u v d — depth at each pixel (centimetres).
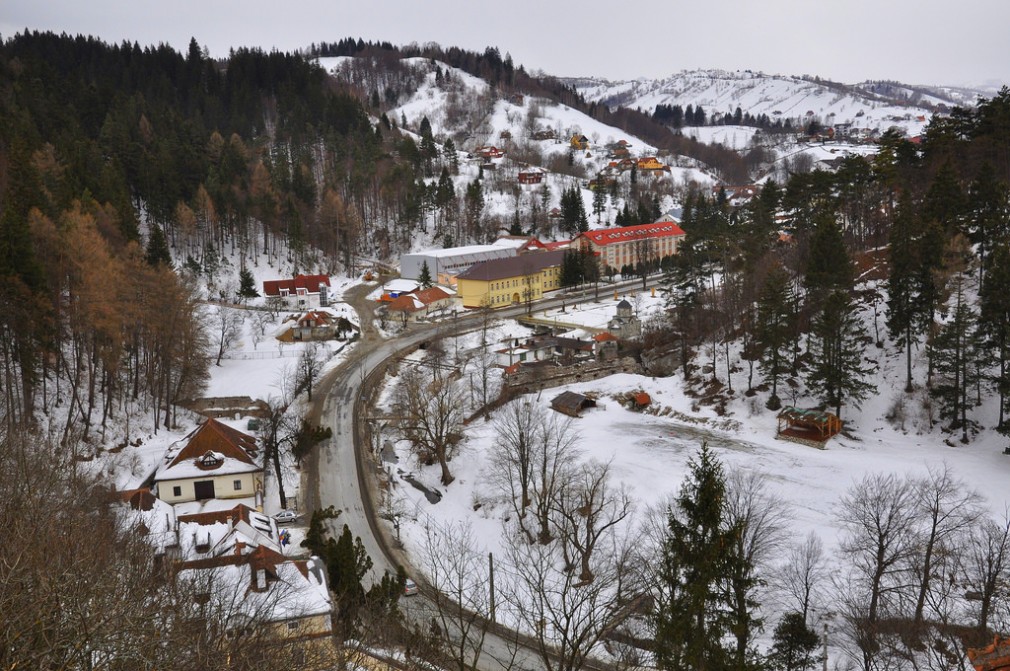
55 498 3769
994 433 6662
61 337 7575
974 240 8644
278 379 9762
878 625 4159
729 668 3117
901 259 7331
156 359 8531
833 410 7619
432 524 6562
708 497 3416
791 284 9306
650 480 6681
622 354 10494
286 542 5956
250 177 18300
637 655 3956
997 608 4303
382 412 8894
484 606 4838
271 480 7244
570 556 5734
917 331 7656
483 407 8800
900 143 11938
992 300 6512
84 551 2575
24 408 6731
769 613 4638
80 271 7394
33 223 7825
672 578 3428
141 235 13900
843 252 8300
